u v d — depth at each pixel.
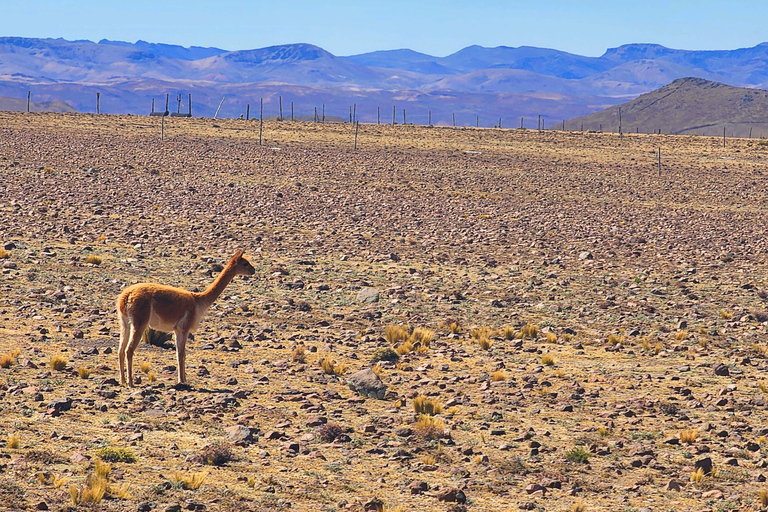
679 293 69.38
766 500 26.25
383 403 36.59
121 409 31.98
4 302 50.91
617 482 28.20
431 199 140.00
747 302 66.94
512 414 35.81
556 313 60.19
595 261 84.00
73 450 26.59
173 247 77.69
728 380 43.72
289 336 48.69
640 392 40.84
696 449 31.95
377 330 52.12
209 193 128.12
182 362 36.31
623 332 54.78
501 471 28.39
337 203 126.38
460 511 24.14
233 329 49.62
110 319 48.94
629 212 136.62
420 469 28.03
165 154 186.25
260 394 36.25
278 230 94.81
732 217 136.25
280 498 24.22
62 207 99.69
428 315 57.44
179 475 24.77
